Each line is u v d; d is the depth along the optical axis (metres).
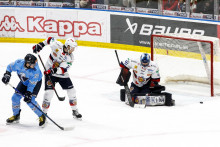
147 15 24.64
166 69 18.67
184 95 17.22
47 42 13.86
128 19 25.14
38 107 13.31
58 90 18.02
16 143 12.13
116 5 25.34
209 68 17.73
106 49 25.73
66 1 26.31
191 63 18.31
